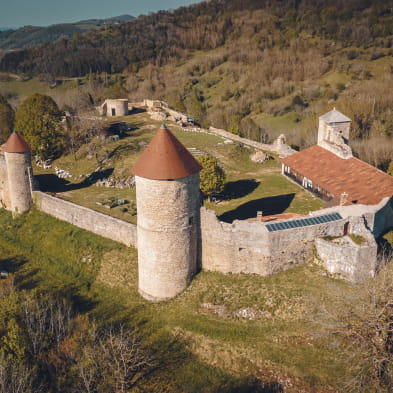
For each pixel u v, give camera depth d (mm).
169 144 35781
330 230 39688
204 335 35688
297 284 38000
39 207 56531
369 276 37969
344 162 58031
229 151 72000
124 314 39188
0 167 58906
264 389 31484
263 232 38062
